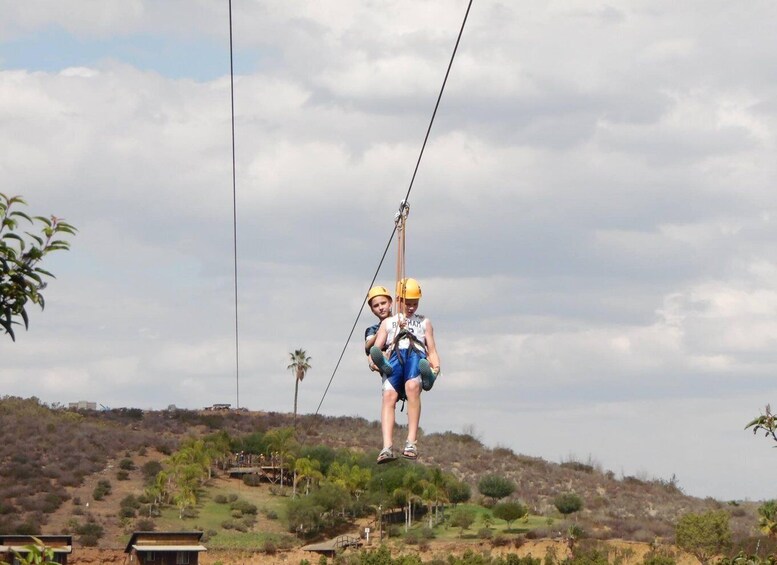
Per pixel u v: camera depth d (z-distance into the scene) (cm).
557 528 11825
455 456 17950
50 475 13212
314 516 12119
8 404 17100
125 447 15425
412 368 1416
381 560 9588
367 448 17862
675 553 10538
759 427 1872
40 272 1005
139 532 10269
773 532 9644
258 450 15612
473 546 11456
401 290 1452
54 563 1020
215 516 12638
